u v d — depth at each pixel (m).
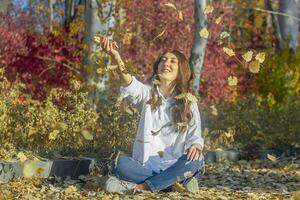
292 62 16.50
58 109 8.73
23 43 15.11
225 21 17.52
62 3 19.84
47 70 14.18
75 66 13.83
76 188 6.32
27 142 8.09
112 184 6.09
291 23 17.56
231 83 5.95
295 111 12.43
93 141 8.37
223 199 5.94
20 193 6.03
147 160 6.11
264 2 22.23
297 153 11.58
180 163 6.12
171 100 6.16
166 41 16.06
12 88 8.95
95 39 5.98
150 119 6.14
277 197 6.24
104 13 11.18
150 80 6.24
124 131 8.52
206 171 8.81
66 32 14.39
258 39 20.80
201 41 11.77
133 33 15.40
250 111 12.32
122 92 6.11
